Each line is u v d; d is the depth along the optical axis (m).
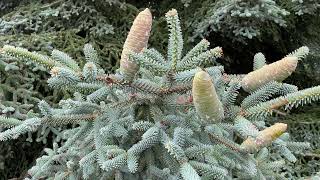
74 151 0.90
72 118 0.82
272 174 0.98
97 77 0.78
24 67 1.29
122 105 0.85
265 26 1.53
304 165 1.42
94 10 1.48
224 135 0.88
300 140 1.50
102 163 0.78
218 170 0.77
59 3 1.54
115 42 1.50
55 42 1.40
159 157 0.87
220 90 0.84
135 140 0.88
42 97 1.31
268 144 0.77
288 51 1.71
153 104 0.86
